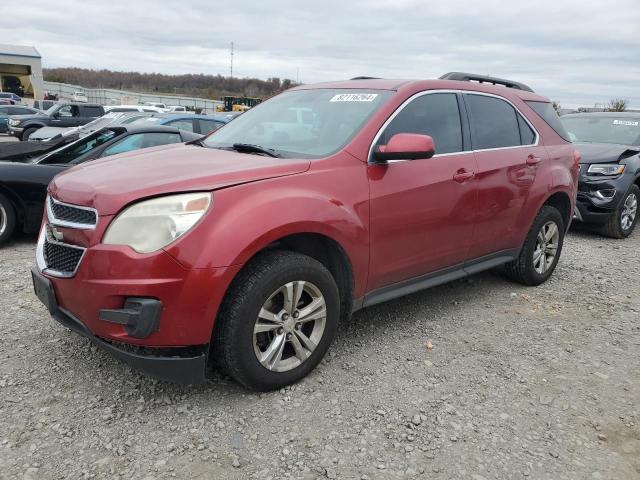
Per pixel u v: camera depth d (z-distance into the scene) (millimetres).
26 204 5836
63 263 2873
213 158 3301
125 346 2781
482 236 4289
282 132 3787
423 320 4234
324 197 3105
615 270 5910
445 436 2766
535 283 5164
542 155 4820
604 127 8648
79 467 2430
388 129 3566
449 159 3902
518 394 3201
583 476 2512
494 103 4535
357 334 3922
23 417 2762
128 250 2592
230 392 3074
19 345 3527
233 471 2451
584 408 3082
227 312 2807
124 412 2850
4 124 25391
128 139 6562
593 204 7375
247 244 2723
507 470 2531
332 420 2857
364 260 3373
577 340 3998
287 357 3168
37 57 54531
